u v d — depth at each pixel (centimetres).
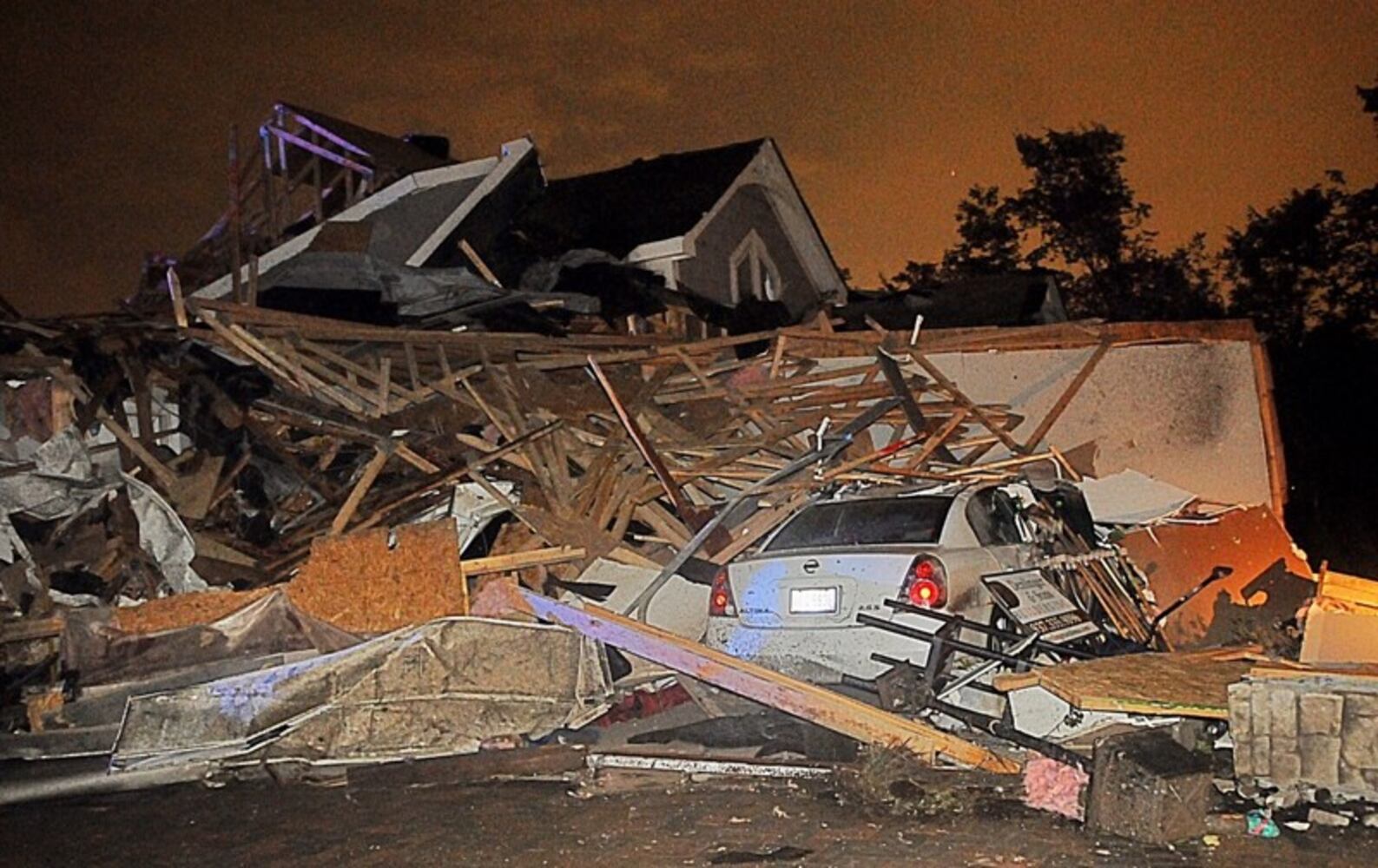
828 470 1109
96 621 902
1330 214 2970
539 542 1109
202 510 1057
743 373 1339
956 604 812
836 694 747
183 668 889
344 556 917
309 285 1484
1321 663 750
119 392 1127
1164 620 1109
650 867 577
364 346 1219
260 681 807
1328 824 622
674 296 1905
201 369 1148
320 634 888
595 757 756
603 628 845
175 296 1152
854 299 2677
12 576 1020
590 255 1878
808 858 583
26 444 1085
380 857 608
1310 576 1213
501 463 1139
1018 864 570
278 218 1894
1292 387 2683
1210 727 714
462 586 898
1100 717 759
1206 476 1329
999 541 915
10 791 762
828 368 1362
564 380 1275
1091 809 619
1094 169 3431
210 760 790
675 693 944
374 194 1859
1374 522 2520
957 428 1293
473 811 690
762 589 852
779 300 2402
